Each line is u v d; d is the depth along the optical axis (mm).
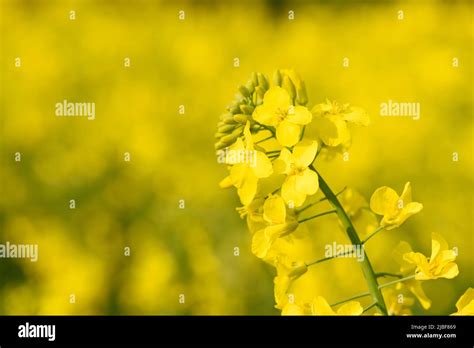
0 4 12578
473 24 11109
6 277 7527
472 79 10000
